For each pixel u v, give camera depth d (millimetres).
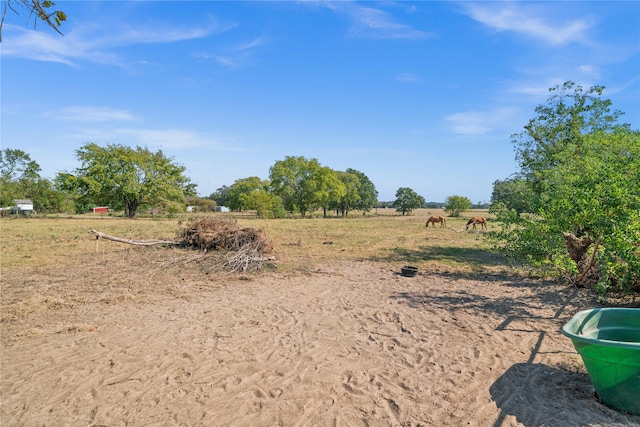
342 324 6086
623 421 3262
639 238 5875
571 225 7785
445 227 30844
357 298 7750
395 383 4094
